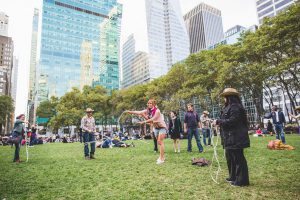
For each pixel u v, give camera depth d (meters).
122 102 46.34
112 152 10.70
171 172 5.33
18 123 8.26
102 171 5.77
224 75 25.64
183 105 37.91
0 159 9.05
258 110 30.61
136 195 3.68
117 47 114.25
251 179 4.47
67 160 8.18
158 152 10.05
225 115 4.34
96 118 47.84
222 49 29.20
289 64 21.70
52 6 99.25
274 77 26.80
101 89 51.41
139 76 135.38
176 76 34.62
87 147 8.62
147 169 5.81
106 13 113.94
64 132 68.69
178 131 9.86
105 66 108.00
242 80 26.12
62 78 96.00
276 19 22.45
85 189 4.15
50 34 96.81
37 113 66.12
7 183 4.73
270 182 4.18
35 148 15.71
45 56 94.25
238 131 4.11
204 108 32.09
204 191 3.77
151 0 139.62
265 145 11.16
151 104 7.13
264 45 23.33
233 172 4.37
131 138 31.19
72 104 48.06
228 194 3.57
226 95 4.43
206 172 5.25
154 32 136.25
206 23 158.12
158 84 38.47
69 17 102.88
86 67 102.50
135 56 140.75
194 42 162.75
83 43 104.12
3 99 56.31
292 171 4.98
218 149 10.20
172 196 3.56
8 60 151.00
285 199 3.24
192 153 9.03
